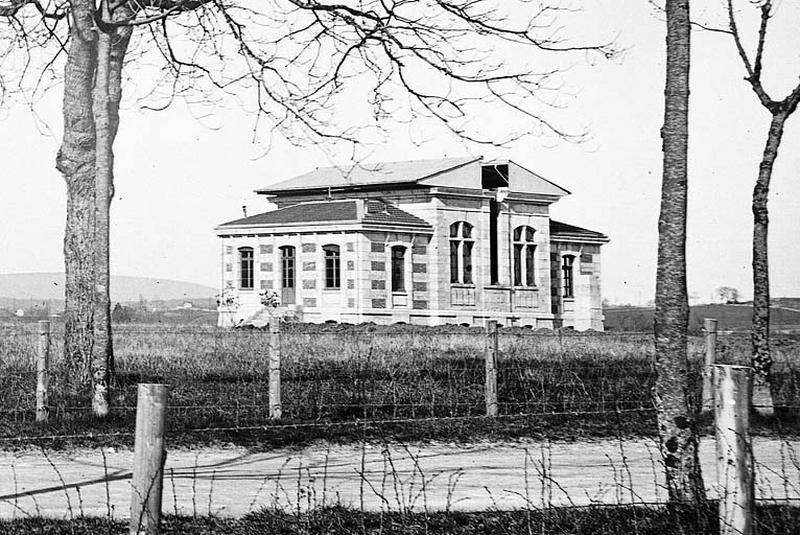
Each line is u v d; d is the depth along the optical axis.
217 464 14.76
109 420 17.56
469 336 34.34
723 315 61.31
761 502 11.33
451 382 22.41
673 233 10.80
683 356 10.71
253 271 67.62
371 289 64.88
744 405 8.72
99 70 18.61
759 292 20.28
